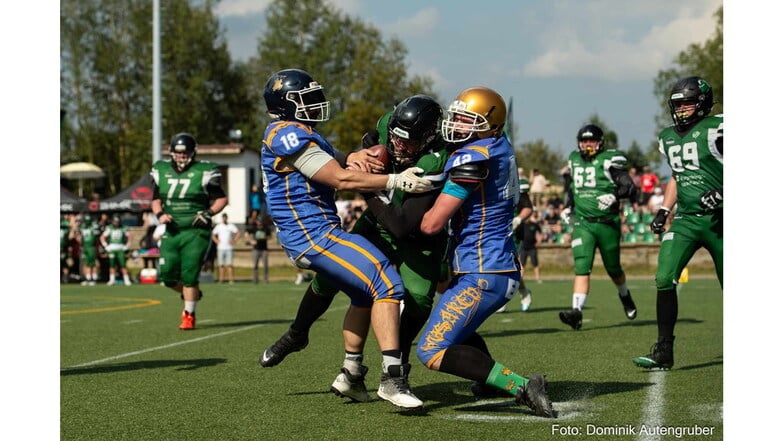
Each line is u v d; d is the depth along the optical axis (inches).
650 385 375.6
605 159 590.9
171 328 641.0
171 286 638.5
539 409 302.2
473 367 304.3
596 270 1478.8
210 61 3299.7
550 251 1540.4
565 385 377.1
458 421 307.0
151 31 3208.7
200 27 3235.7
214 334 597.9
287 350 357.7
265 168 323.9
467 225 309.4
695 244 414.0
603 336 561.6
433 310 334.3
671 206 435.2
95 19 3179.1
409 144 317.4
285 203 319.9
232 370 426.9
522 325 634.8
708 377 396.2
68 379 404.8
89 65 3189.0
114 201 1542.8
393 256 341.4
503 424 301.9
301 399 350.3
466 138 307.7
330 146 325.1
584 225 597.3
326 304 351.3
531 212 681.0
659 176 1737.2
